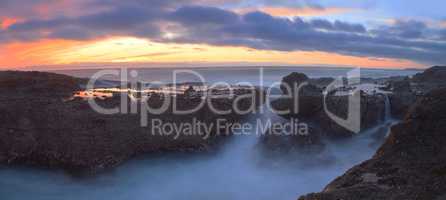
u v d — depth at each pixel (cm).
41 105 2262
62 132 2089
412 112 1529
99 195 1927
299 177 1998
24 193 1923
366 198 1233
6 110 2162
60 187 1955
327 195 1260
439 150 1395
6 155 2017
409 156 1412
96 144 2059
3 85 2512
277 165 2133
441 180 1273
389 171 1366
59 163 1998
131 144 2092
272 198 1858
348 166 2088
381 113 2427
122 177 1998
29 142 2042
